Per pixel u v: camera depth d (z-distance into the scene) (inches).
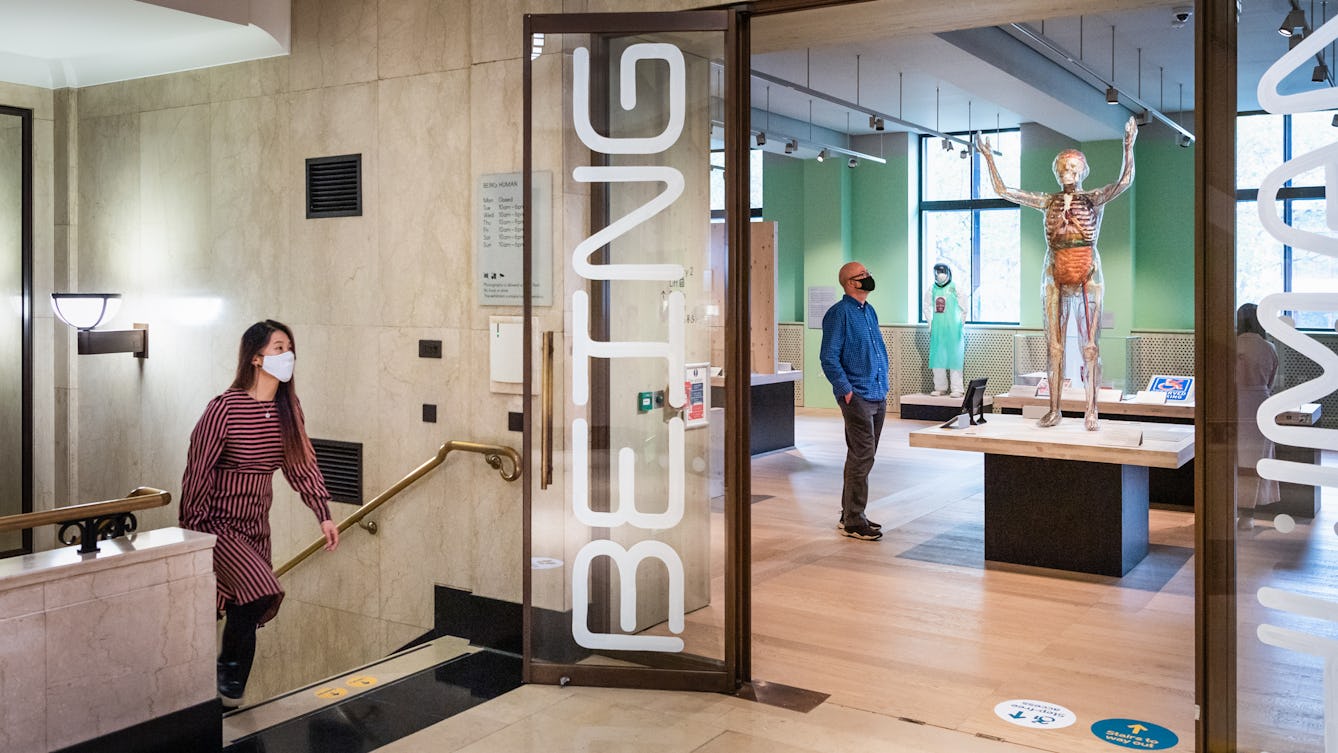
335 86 205.5
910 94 461.4
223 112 222.8
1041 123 463.2
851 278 263.3
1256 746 131.0
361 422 205.9
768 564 244.5
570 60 168.6
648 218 167.2
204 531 164.1
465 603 192.7
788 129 512.1
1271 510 128.4
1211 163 131.3
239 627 165.5
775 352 422.9
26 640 123.8
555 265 171.5
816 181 577.3
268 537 172.4
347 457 207.5
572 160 169.8
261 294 219.6
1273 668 129.5
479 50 185.6
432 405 195.6
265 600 163.9
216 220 225.8
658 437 166.7
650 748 143.1
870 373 267.1
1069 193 243.0
